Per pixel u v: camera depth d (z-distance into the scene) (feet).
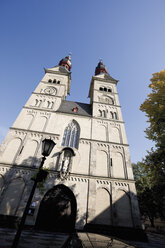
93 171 58.75
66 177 54.44
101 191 54.34
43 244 28.86
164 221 102.58
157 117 47.26
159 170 46.01
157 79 52.90
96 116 83.35
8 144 60.90
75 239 15.14
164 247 37.45
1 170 53.21
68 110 88.79
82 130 74.13
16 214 45.21
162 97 47.37
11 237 31.78
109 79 114.83
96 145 68.08
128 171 60.95
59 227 46.88
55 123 74.18
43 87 94.73
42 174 20.89
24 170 54.19
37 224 46.26
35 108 78.23
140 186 91.09
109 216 49.29
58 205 51.03
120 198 53.52
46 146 22.90
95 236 16.74
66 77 107.96
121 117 85.10
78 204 49.85
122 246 14.10
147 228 104.88
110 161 63.36
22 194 49.26
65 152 62.90
